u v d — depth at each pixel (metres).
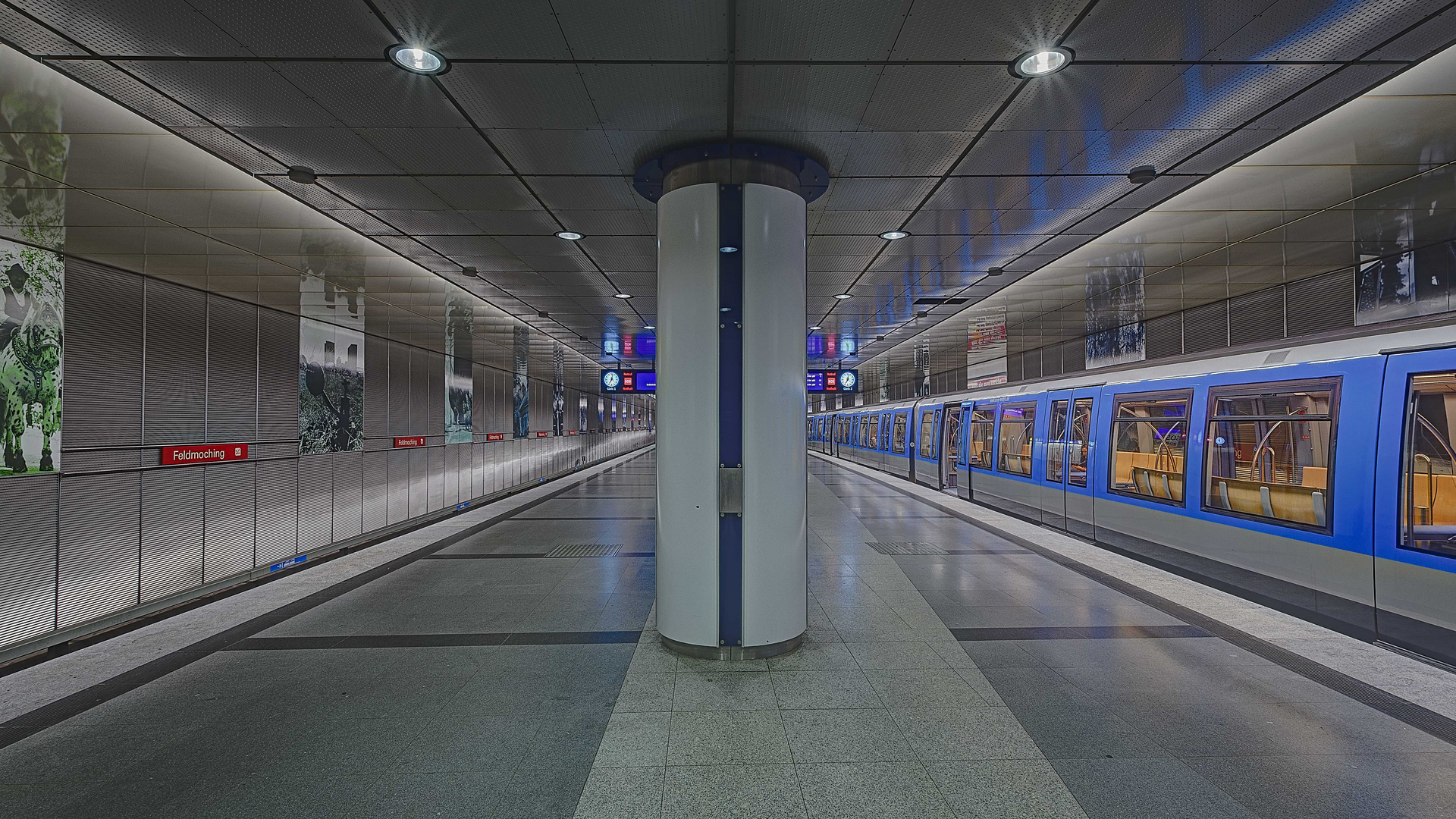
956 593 6.36
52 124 3.92
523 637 5.10
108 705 3.91
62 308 5.51
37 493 5.25
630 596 6.34
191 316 6.90
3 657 4.93
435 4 2.93
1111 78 3.70
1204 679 4.20
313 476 8.97
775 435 4.64
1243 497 6.29
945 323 13.06
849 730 3.52
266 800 2.90
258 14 2.97
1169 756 3.23
